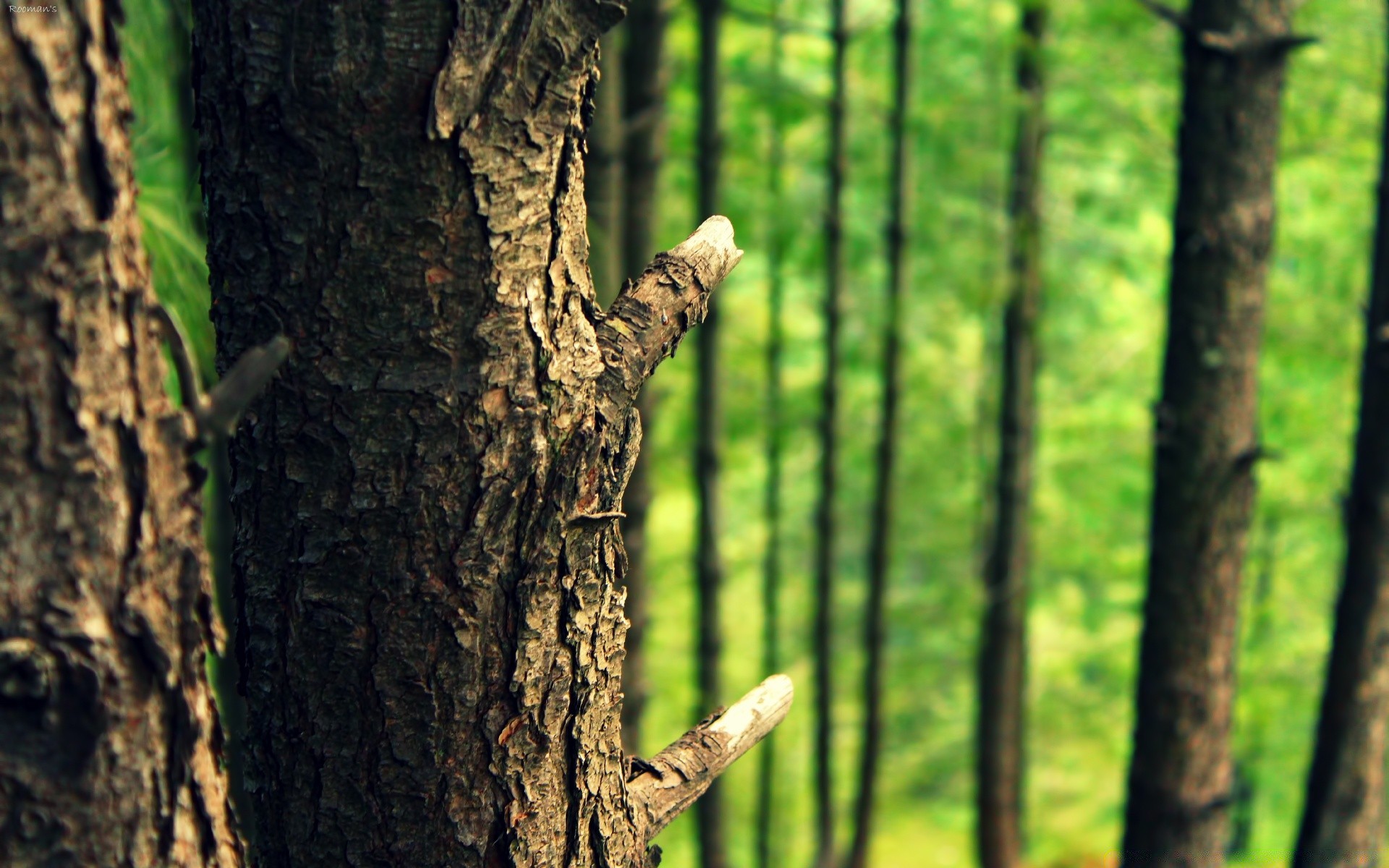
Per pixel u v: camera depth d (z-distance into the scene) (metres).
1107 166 8.86
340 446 1.23
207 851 1.08
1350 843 4.30
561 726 1.35
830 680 8.09
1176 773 3.99
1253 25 3.51
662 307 1.40
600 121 3.46
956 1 8.23
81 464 0.95
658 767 1.58
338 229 1.19
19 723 0.95
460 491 1.25
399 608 1.26
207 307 2.46
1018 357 8.20
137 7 2.68
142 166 2.67
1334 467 8.20
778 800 11.11
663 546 10.16
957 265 8.53
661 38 4.38
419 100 1.16
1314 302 7.43
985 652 8.77
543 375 1.26
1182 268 3.72
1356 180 7.42
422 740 1.29
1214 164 3.61
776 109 6.43
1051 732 11.48
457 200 1.19
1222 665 3.95
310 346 1.22
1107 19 6.65
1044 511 10.23
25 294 0.91
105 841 0.99
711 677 6.71
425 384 1.22
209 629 1.09
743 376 9.00
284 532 1.26
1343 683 4.20
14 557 0.93
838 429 7.71
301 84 1.16
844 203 7.41
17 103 0.90
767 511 8.83
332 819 1.31
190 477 1.05
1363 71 6.23
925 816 13.01
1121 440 9.66
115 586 0.97
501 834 1.33
